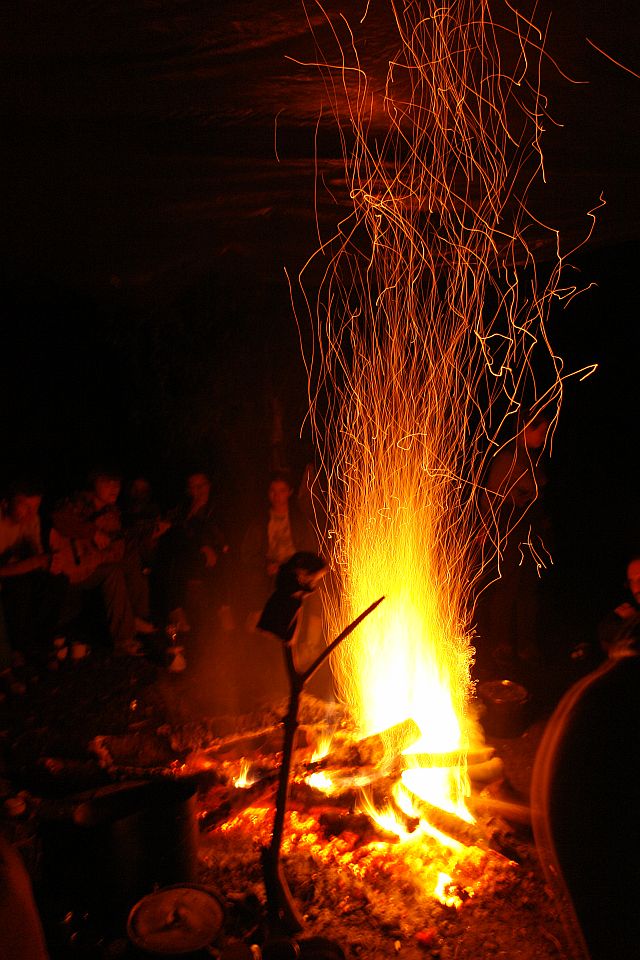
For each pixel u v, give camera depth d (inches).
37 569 220.2
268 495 230.5
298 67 145.2
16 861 64.4
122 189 173.8
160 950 88.0
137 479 236.4
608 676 61.8
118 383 278.1
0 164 163.8
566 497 315.0
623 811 58.1
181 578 230.4
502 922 113.9
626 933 57.6
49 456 280.8
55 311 269.7
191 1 127.9
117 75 144.8
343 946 108.9
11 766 164.2
